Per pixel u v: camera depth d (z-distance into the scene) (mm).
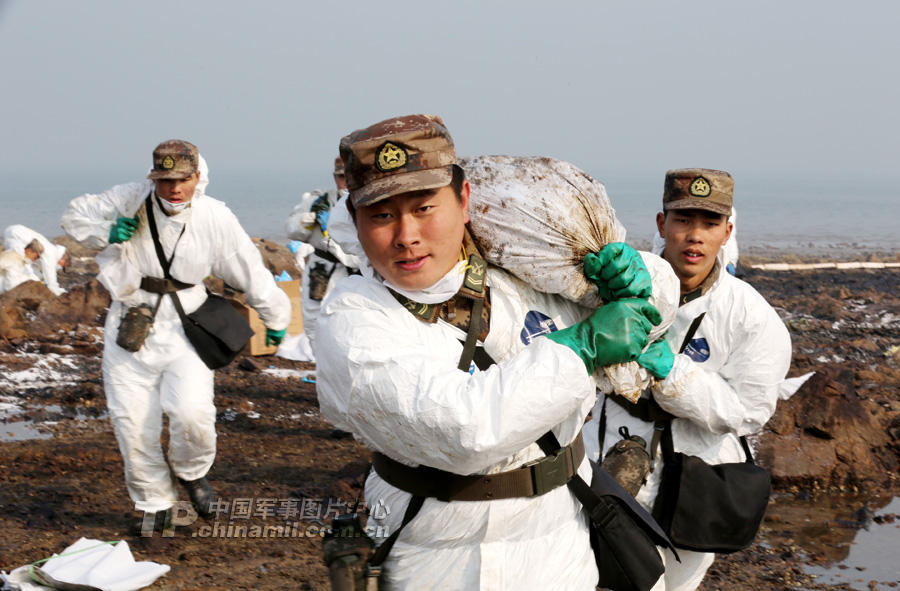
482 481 2508
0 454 7055
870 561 5352
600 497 2725
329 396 2443
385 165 2264
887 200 113688
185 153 5156
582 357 2400
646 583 2768
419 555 2584
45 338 11406
